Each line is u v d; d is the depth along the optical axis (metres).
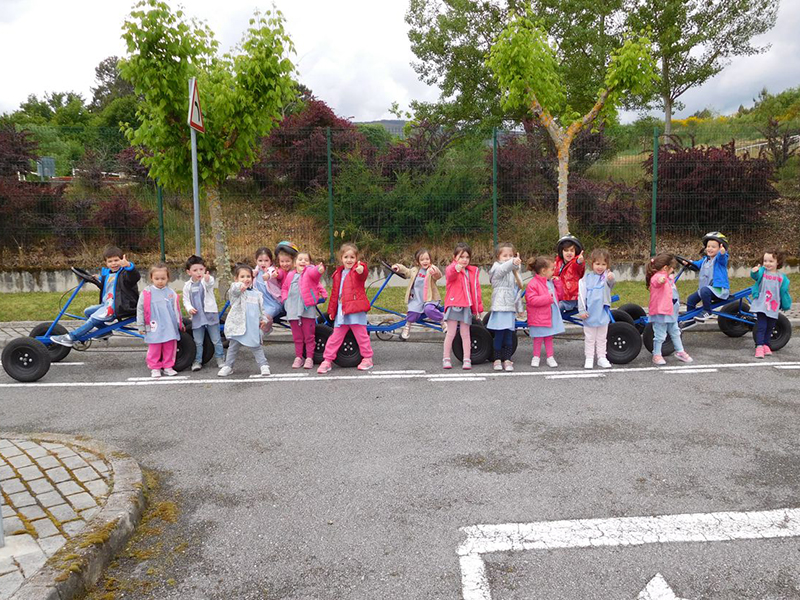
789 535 3.38
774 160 15.91
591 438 4.84
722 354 7.62
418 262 7.79
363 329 7.11
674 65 20.28
